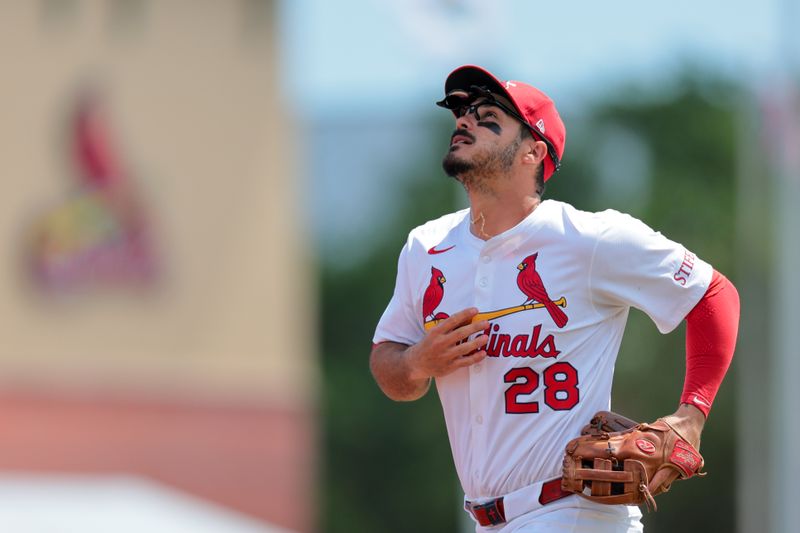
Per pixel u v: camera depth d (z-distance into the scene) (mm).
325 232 114562
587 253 15609
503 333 15727
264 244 55375
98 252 52531
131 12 53156
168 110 53688
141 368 53094
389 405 104562
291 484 55469
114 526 30766
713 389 15828
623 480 15141
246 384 54844
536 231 15797
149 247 53250
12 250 51844
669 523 98438
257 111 55188
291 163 55875
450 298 16219
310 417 56219
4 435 50875
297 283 56000
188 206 53875
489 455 15844
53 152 52094
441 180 113562
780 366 52375
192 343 53875
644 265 15586
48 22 52375
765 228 85125
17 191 52062
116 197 52656
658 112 108875
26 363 51656
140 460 52750
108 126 52625
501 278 15883
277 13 55438
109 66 52781
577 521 15508
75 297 52281
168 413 53344
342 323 109812
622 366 100312
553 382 15648
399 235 112375
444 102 16547
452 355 15547
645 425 15477
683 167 108000
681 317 15719
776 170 53562
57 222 52125
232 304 54688
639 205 106750
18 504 32062
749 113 70188
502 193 16031
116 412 52625
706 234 105812
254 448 54781
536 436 15617
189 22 54156
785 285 51938
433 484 102250
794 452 51500
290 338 55938
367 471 104188
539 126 16016
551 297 15672
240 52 54875
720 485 96750
